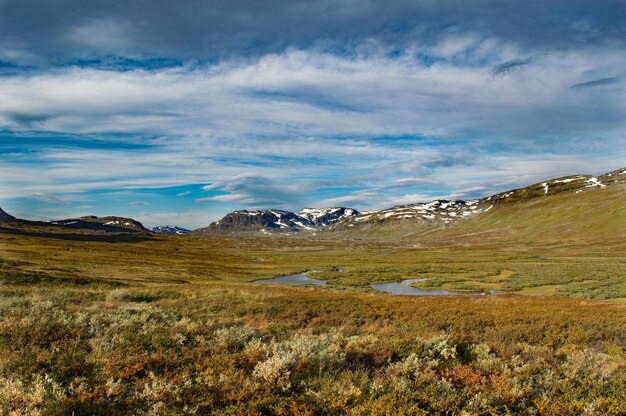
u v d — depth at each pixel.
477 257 129.75
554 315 24.50
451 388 8.40
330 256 151.12
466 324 22.12
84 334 11.39
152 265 88.12
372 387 8.08
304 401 7.54
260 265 109.88
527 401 8.24
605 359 11.16
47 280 40.28
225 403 7.39
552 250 148.12
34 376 7.77
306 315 25.92
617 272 72.00
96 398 7.20
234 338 12.06
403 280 77.56
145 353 9.60
